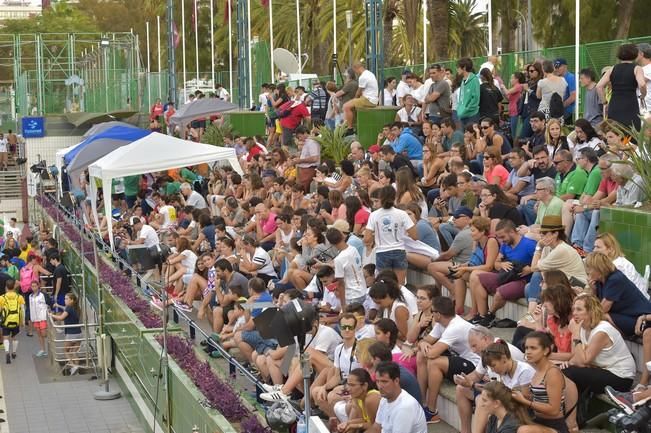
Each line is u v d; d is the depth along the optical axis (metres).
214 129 40.62
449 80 28.14
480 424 11.48
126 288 24.38
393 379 11.82
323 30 61.62
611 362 11.93
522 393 11.28
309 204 23.08
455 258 17.47
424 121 26.09
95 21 127.12
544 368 11.22
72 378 27.31
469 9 61.28
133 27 119.81
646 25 44.38
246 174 28.77
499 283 15.70
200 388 15.76
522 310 15.47
